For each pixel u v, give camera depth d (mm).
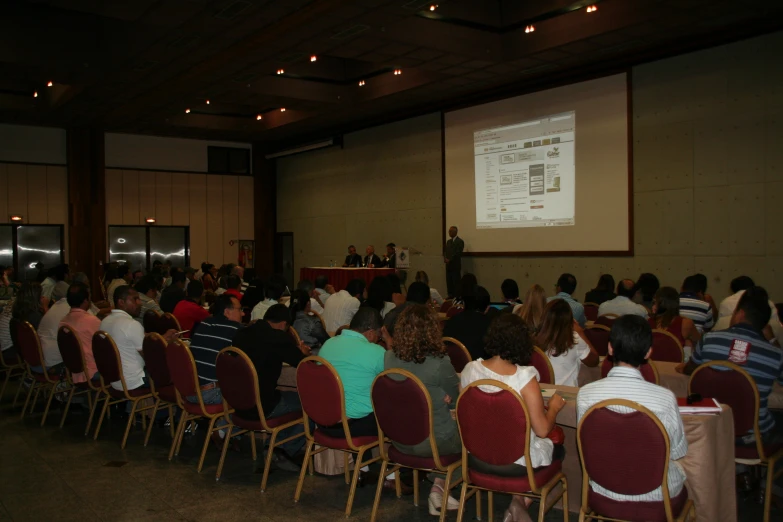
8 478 4062
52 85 12883
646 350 2484
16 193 14789
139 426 5398
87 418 5684
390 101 12617
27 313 6336
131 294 5168
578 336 3848
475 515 3439
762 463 3162
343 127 15297
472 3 9328
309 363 3541
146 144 16562
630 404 2355
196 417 4488
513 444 2744
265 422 3900
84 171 15406
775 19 8062
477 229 12070
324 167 16203
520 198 11258
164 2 7754
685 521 2557
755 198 8398
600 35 8695
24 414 5805
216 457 4523
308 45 9273
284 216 17906
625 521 2504
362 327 3791
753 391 3043
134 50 9516
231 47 9398
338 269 12742
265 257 18109
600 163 10070
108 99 12469
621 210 9820
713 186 8812
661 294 4898
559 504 3506
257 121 15844
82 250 15414
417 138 13398
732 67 8594
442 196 12820
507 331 2863
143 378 4938
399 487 3717
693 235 9023
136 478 4055
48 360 5570
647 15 8016
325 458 4113
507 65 10148
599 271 10141
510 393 2703
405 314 3301
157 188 16703
